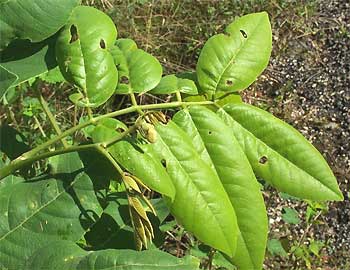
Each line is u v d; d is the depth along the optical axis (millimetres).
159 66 358
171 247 954
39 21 334
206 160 340
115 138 313
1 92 291
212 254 637
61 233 330
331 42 1554
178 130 332
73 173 339
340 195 348
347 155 1351
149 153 317
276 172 351
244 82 362
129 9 1277
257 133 354
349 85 1479
